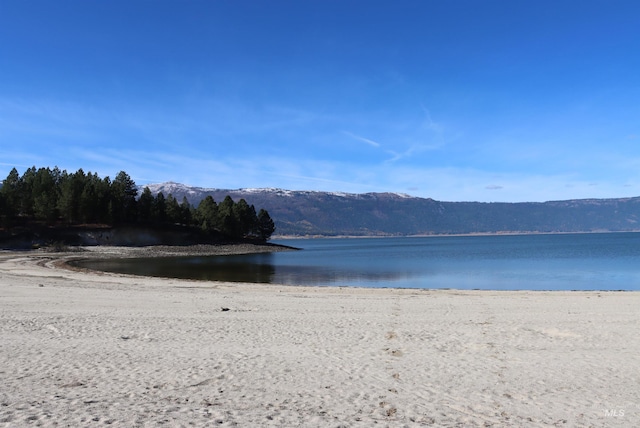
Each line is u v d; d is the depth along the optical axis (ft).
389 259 270.05
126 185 360.28
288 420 24.63
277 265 213.87
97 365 35.42
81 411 25.07
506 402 28.40
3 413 24.38
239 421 24.27
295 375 33.58
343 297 83.71
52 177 348.38
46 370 33.73
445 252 365.20
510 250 381.40
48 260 206.59
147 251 292.20
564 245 479.00
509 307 69.36
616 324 54.34
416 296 86.69
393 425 24.31
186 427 23.11
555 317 59.57
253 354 39.73
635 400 28.89
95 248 287.07
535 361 37.96
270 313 62.95
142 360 37.19
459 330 51.03
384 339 46.44
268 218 462.19
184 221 392.68
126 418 24.12
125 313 61.26
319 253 358.23
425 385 31.55
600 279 146.72
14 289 88.17
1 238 274.57
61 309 63.98
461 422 25.09
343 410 26.53
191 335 47.78
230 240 397.19
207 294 86.63
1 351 39.24
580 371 35.12
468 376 33.65
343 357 38.99
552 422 25.35
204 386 30.68
